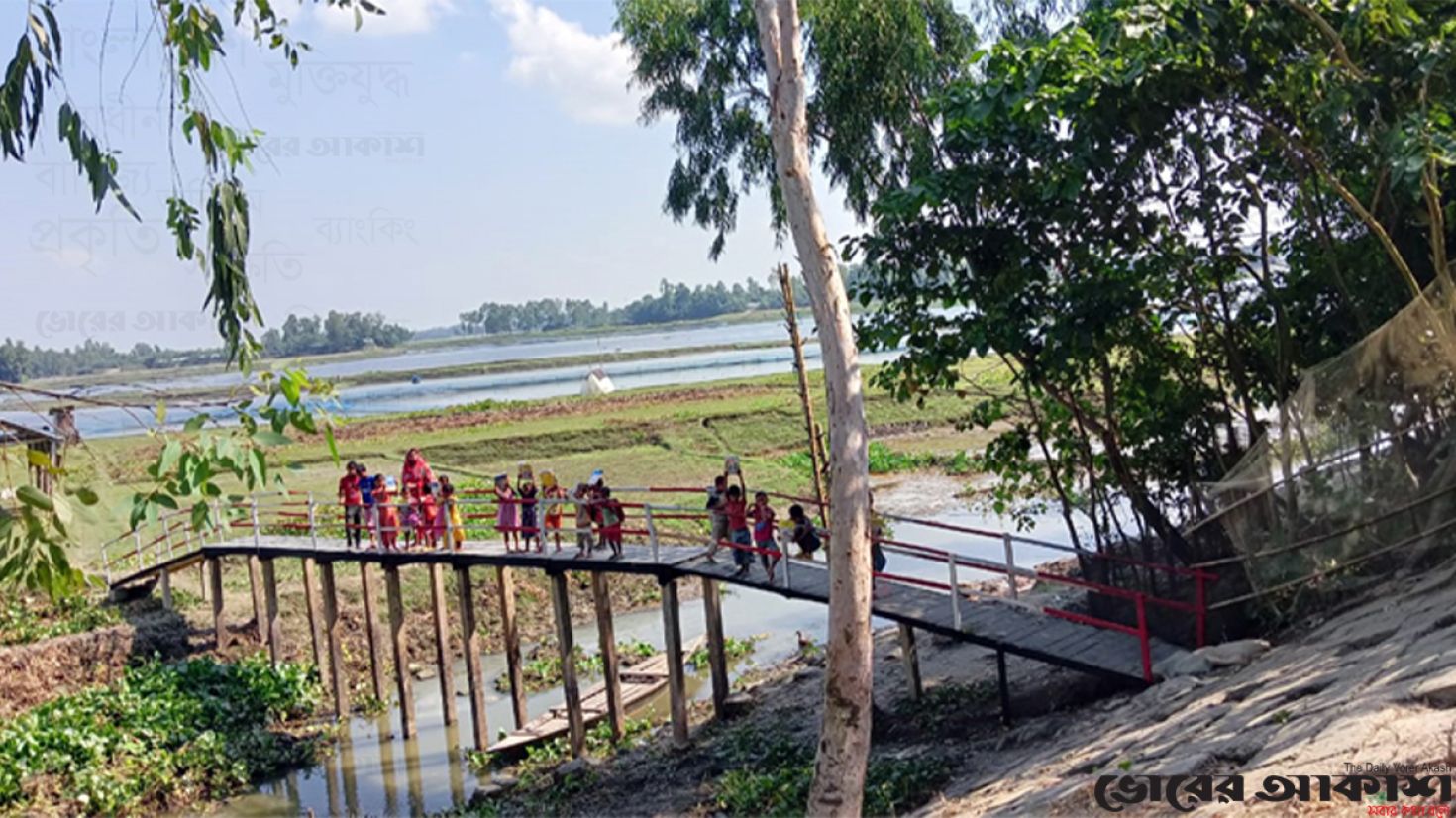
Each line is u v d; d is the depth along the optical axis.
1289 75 11.66
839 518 9.05
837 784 8.94
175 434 4.70
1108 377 14.57
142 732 18.31
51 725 17.91
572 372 111.88
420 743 19.53
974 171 13.27
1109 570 15.36
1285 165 13.38
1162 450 14.75
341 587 26.84
